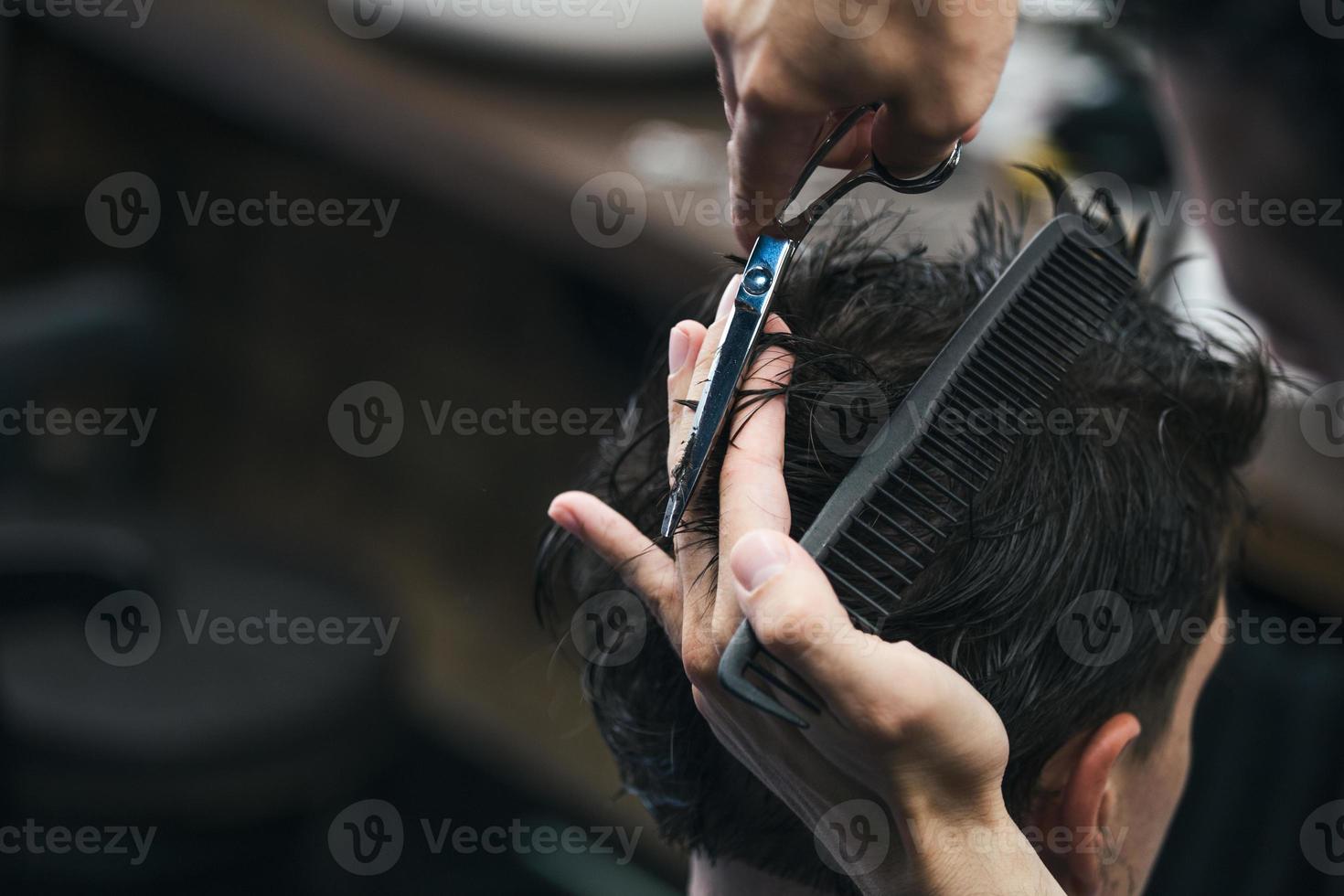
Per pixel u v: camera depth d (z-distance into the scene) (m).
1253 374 0.90
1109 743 0.78
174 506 3.03
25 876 1.78
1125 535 0.77
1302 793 1.69
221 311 2.88
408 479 2.69
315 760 1.82
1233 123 1.38
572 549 0.91
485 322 2.46
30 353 1.71
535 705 2.56
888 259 0.87
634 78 1.95
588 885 1.94
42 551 1.62
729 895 0.89
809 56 0.67
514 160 1.78
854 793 0.64
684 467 0.68
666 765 0.86
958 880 0.62
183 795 1.74
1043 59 1.71
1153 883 1.76
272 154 2.68
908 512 0.70
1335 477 1.39
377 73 2.00
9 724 1.72
